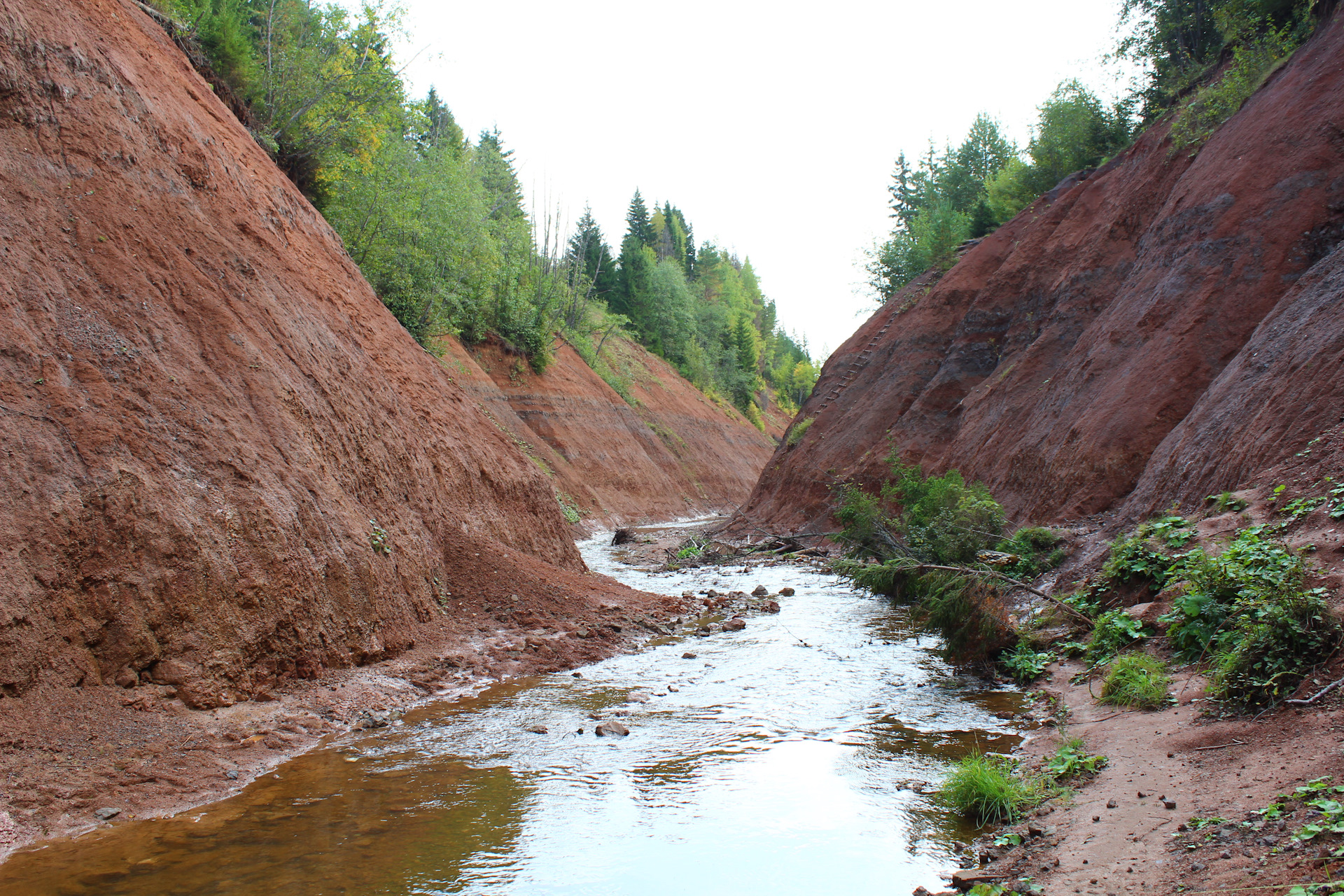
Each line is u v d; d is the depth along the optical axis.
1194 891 3.34
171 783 5.21
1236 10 21.70
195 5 17.28
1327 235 13.09
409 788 5.34
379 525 9.39
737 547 22.45
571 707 7.34
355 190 21.83
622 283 65.81
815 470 26.34
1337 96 13.99
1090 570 10.36
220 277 9.15
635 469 41.25
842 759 5.92
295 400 8.88
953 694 7.74
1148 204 19.06
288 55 19.12
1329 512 7.13
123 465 6.45
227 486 7.21
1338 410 8.70
